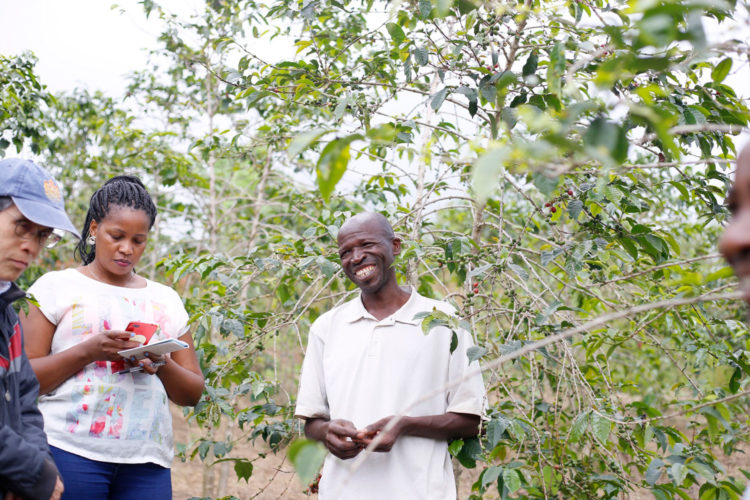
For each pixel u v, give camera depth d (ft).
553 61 5.30
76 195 18.42
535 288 11.76
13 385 5.99
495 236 10.91
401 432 7.01
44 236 6.15
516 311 8.45
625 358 15.17
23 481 5.64
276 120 11.94
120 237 7.52
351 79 10.02
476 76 8.13
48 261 17.35
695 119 7.32
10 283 6.00
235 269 10.38
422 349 7.43
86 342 7.04
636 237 8.68
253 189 18.70
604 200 8.95
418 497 7.00
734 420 11.84
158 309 7.91
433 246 10.20
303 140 3.83
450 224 16.21
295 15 10.35
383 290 7.69
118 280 7.83
